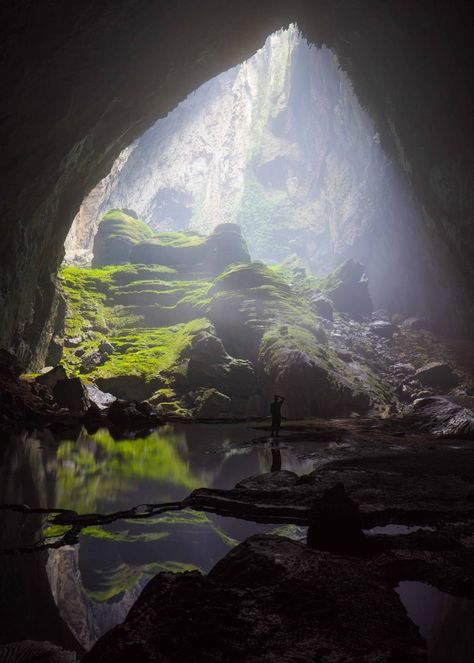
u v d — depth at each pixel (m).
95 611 3.85
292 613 3.46
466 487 7.71
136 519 6.18
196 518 6.23
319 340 25.58
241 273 28.08
